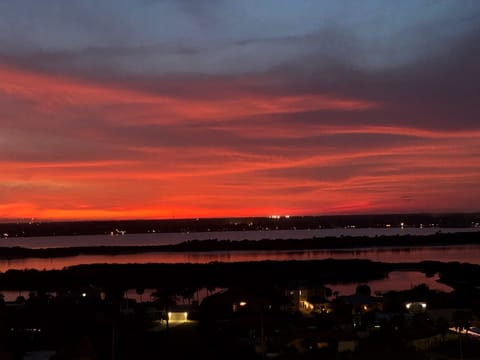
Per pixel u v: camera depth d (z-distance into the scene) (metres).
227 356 70.25
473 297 115.19
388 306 104.31
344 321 90.50
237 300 106.19
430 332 79.88
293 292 117.88
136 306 104.75
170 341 78.88
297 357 68.62
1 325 80.50
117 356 70.12
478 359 69.88
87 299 119.94
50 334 79.38
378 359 66.81
